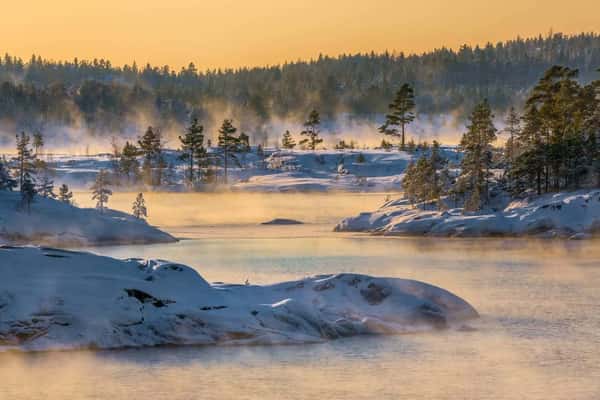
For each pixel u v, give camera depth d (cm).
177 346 5494
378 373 5069
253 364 5197
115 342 5431
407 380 4931
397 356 5456
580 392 4725
